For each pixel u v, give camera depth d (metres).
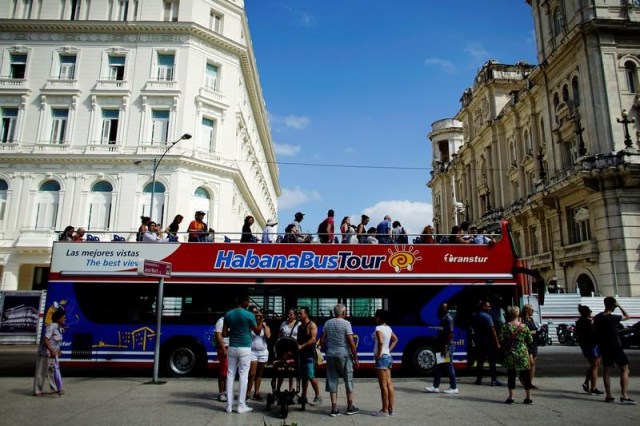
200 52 32.78
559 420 8.27
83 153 30.56
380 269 14.10
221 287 13.89
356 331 13.70
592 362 10.69
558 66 34.97
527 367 9.58
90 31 32.31
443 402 9.88
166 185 30.09
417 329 13.85
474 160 55.44
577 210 31.95
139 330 13.69
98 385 11.98
